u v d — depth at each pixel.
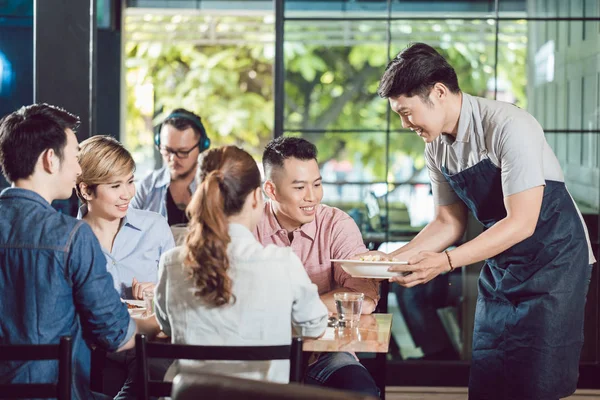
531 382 2.98
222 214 2.32
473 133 2.96
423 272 2.85
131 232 3.39
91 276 2.41
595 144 4.70
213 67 10.91
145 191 4.66
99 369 3.09
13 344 2.28
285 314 2.37
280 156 3.01
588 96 4.70
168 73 10.85
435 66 2.87
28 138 2.43
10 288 2.41
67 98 4.41
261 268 2.33
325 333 2.63
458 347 4.77
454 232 3.34
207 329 2.35
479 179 3.02
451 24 4.75
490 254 2.88
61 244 2.39
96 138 3.23
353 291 3.06
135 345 2.31
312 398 1.52
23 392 2.28
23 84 4.59
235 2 7.49
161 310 2.45
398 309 4.80
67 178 2.51
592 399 4.55
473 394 3.21
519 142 2.86
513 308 3.04
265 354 2.27
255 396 1.57
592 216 4.67
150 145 10.77
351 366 2.85
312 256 3.19
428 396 4.62
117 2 5.96
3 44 4.57
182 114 4.58
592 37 4.69
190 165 4.59
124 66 6.15
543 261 2.96
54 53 4.40
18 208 2.43
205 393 1.60
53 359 2.27
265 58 10.96
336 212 3.24
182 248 2.38
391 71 2.89
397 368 4.77
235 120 10.98
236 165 2.35
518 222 2.87
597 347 4.66
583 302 3.02
